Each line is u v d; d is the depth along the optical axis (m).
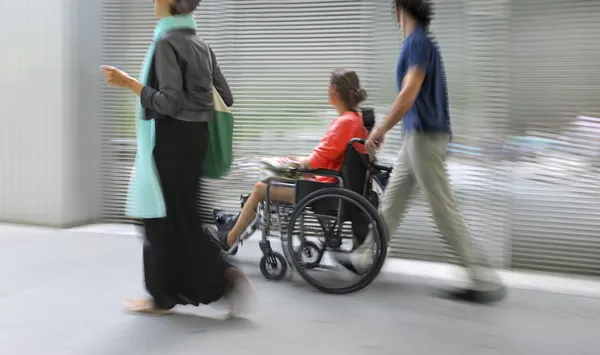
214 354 2.59
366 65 4.45
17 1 5.07
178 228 2.90
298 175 3.59
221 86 3.23
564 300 3.45
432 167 3.32
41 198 5.21
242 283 3.04
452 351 2.67
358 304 3.30
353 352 2.63
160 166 2.84
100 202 5.37
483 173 4.16
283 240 3.70
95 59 5.22
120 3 5.11
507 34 4.05
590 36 3.87
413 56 3.24
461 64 4.15
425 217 4.33
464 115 4.17
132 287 3.53
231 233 3.72
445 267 4.17
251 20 4.71
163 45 2.76
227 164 3.17
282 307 3.22
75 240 4.73
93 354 2.57
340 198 3.38
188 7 2.86
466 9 4.11
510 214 4.15
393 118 3.25
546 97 4.00
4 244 4.59
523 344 2.76
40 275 3.77
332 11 4.52
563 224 4.05
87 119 5.28
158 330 2.86
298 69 4.65
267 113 4.75
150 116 2.82
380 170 3.81
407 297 3.44
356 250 3.58
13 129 5.22
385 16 4.36
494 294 3.39
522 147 4.08
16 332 2.82
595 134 3.92
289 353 2.61
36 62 5.10
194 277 2.91
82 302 3.26
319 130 4.64
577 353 2.67
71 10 5.07
